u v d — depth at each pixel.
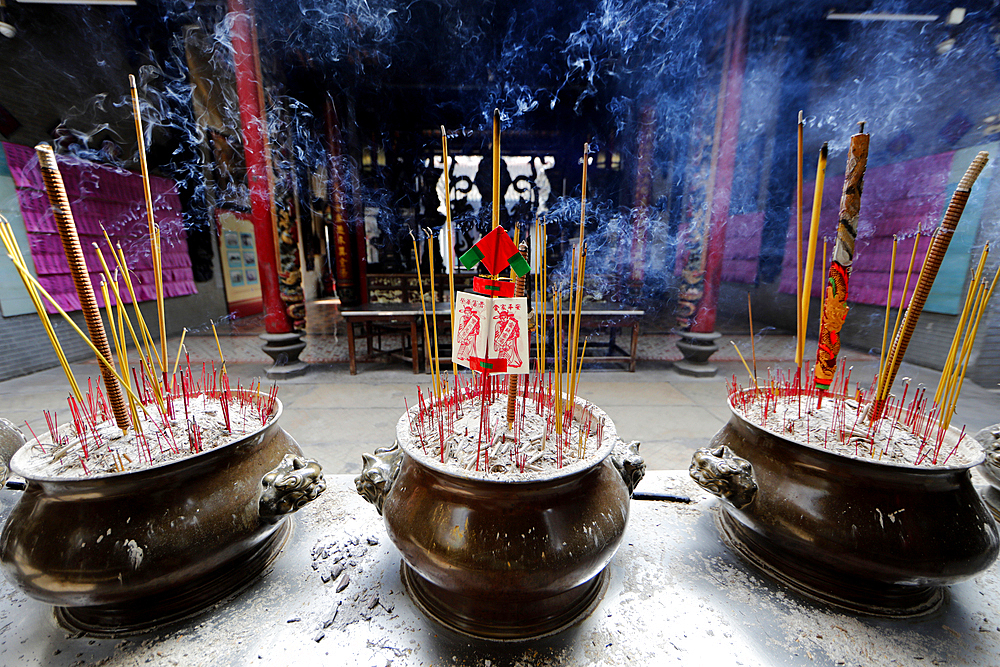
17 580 0.73
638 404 3.11
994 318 3.34
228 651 0.78
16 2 3.61
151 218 0.98
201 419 0.97
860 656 0.78
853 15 3.96
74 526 0.71
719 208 3.63
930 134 3.94
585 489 0.80
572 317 0.92
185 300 5.75
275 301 3.66
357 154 6.17
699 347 3.80
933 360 3.82
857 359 4.14
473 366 0.91
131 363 4.13
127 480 0.72
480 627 0.83
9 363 3.71
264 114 3.34
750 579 0.97
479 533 0.72
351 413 2.92
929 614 0.87
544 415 1.05
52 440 0.89
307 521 1.17
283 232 3.60
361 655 0.78
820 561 0.85
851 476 0.80
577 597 0.88
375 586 0.95
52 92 4.04
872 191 4.53
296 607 0.89
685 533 1.13
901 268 4.19
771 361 4.32
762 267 6.27
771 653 0.79
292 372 3.73
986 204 3.42
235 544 0.82
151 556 0.73
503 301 0.86
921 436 0.94
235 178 5.75
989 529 0.80
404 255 6.66
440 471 0.75
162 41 4.17
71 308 4.23
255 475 0.89
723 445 1.03
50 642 0.80
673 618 0.86
